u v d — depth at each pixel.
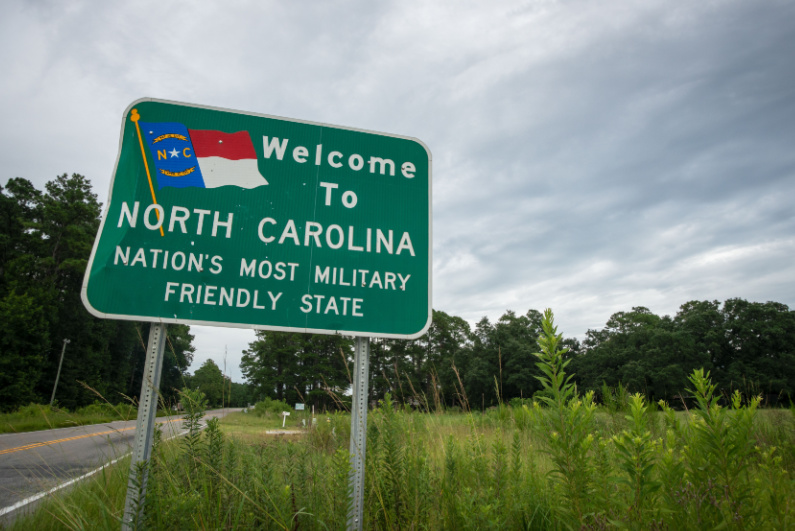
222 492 2.99
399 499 2.98
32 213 56.69
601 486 2.38
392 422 3.55
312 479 3.29
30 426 19.44
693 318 69.06
